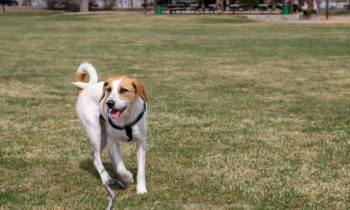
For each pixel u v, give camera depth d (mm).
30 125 8914
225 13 56844
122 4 77688
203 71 16016
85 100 5992
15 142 7844
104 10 67938
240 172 6453
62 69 16391
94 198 5652
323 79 14320
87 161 6961
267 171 6496
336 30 35094
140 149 5711
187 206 5410
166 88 12867
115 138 5590
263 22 44812
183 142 7867
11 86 13000
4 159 7012
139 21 46062
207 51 22297
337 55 20359
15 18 51625
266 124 9016
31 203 5512
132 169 6613
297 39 28438
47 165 6789
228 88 12867
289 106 10633
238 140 7957
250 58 19562
